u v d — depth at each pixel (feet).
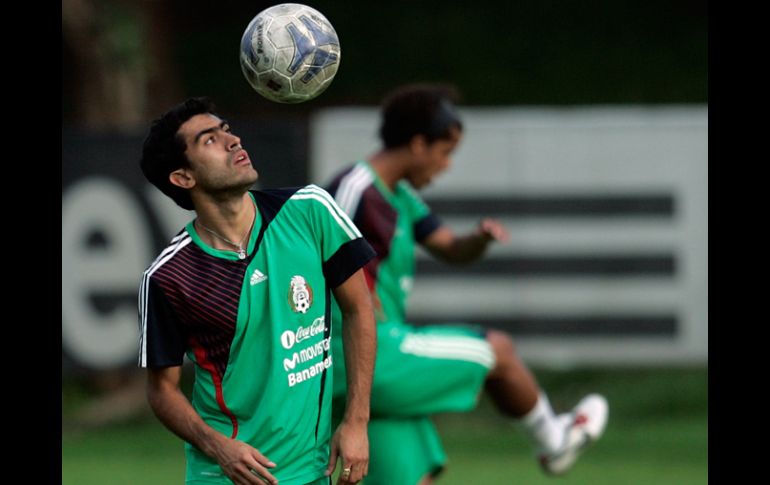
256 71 48.98
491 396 68.54
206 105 48.24
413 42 176.65
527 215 109.29
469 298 109.60
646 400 121.80
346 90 169.27
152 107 143.54
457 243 71.92
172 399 48.34
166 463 100.53
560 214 109.09
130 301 109.50
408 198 70.28
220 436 47.24
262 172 107.86
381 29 179.32
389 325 65.00
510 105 163.73
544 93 165.27
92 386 131.75
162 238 109.40
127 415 128.47
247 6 184.44
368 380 49.14
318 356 48.78
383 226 66.18
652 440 107.86
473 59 172.96
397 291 67.00
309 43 48.62
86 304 109.50
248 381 48.14
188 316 47.75
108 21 138.41
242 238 48.14
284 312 47.91
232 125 107.55
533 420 68.85
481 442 110.63
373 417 64.03
